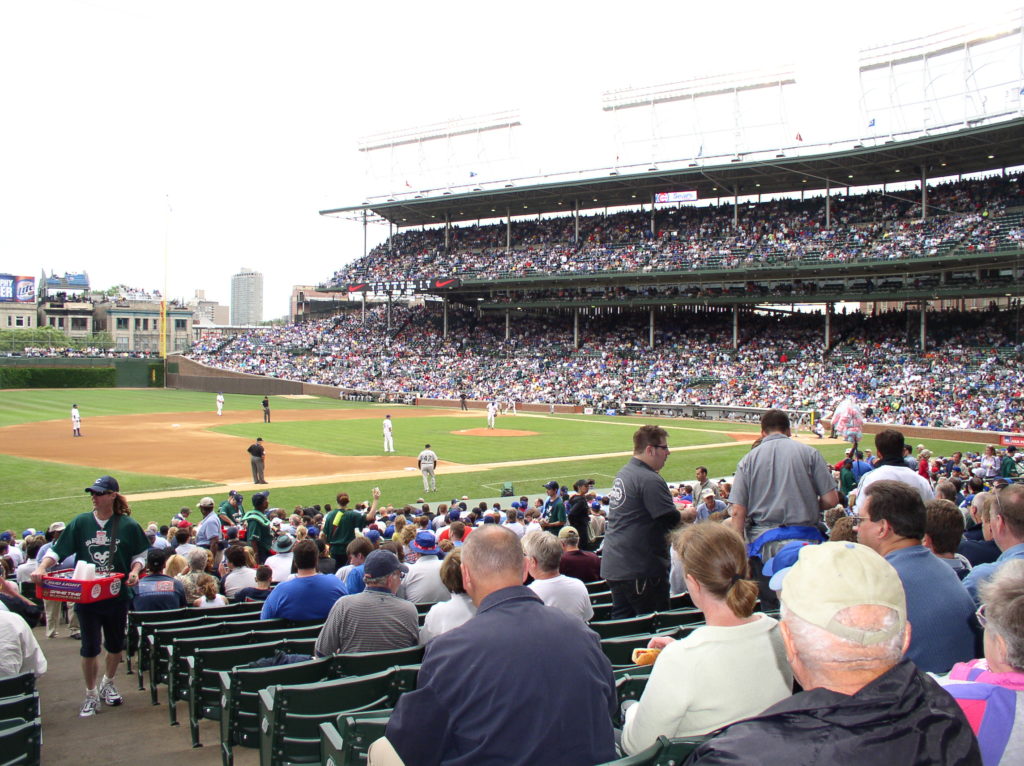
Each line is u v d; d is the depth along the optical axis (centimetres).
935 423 4931
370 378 8094
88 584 762
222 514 1958
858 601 268
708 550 373
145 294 17150
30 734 478
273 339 9406
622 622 712
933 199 6481
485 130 8038
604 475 3194
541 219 8825
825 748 246
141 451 3819
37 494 2648
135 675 954
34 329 13288
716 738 267
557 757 346
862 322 6912
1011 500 550
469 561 393
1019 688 321
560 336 8144
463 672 348
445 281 8119
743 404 6016
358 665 624
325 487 2883
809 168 6469
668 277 6931
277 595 854
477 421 5675
